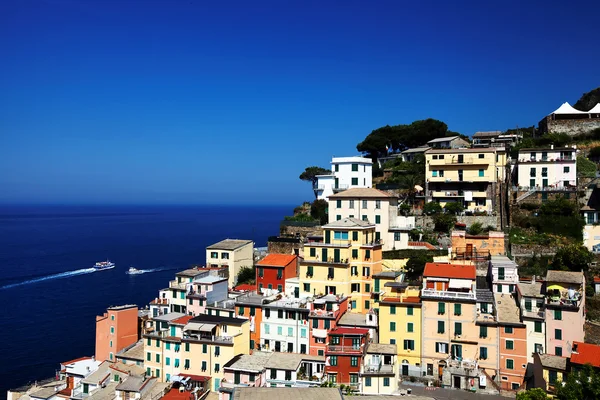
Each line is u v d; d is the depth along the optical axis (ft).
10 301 520.01
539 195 349.00
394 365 233.55
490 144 482.69
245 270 367.86
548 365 209.36
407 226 354.54
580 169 393.09
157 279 635.25
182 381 244.01
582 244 307.37
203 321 262.47
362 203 346.33
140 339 318.04
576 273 248.52
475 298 239.50
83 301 521.24
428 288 254.27
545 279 252.83
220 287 305.53
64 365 297.94
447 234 341.21
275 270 309.83
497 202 374.84
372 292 285.64
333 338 239.30
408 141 565.12
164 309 325.42
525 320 233.76
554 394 202.39
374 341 254.27
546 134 476.95
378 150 570.46
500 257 287.69
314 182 510.99
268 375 233.35
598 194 335.47
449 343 241.96
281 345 265.54
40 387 284.82
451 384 232.12
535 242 315.17
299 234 409.69
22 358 363.76
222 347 250.37
